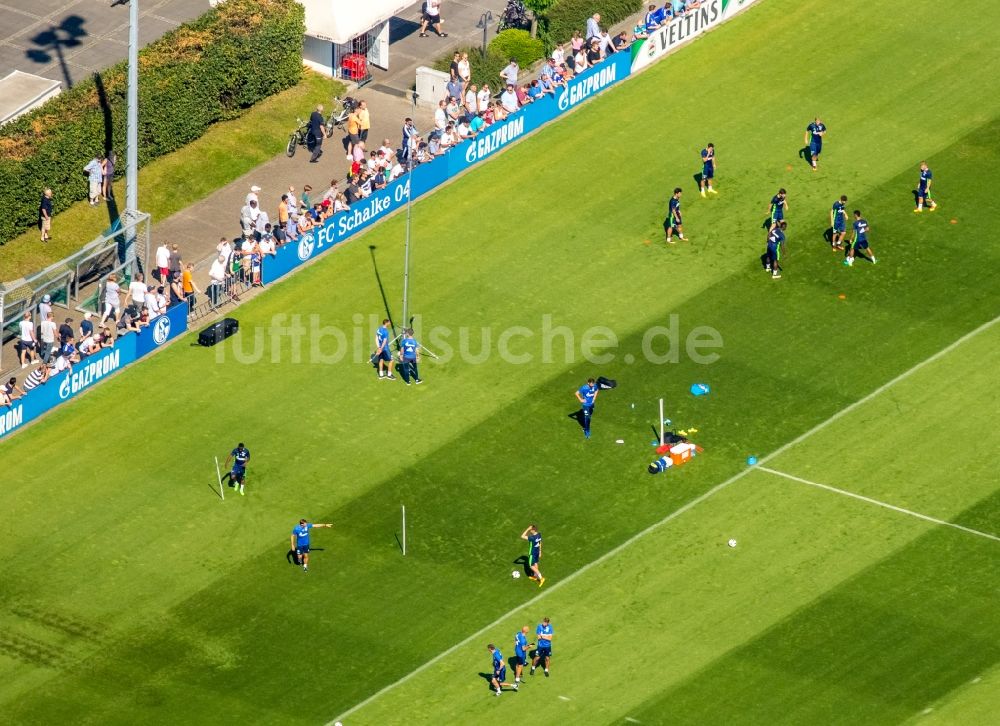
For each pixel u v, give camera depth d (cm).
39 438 11344
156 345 11806
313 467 11144
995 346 11719
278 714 10031
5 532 10862
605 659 10238
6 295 11631
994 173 12756
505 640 10319
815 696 10069
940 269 12181
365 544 10769
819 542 10738
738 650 10269
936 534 10762
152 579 10625
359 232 12494
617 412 11400
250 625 10412
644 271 12212
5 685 10169
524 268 12244
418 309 11994
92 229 12500
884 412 11381
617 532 10806
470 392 11531
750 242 12362
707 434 11281
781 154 12912
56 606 10512
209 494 11019
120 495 11025
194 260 12356
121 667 10244
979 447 11181
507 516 10888
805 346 11756
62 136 12475
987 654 10238
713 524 10825
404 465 11144
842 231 12219
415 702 10069
